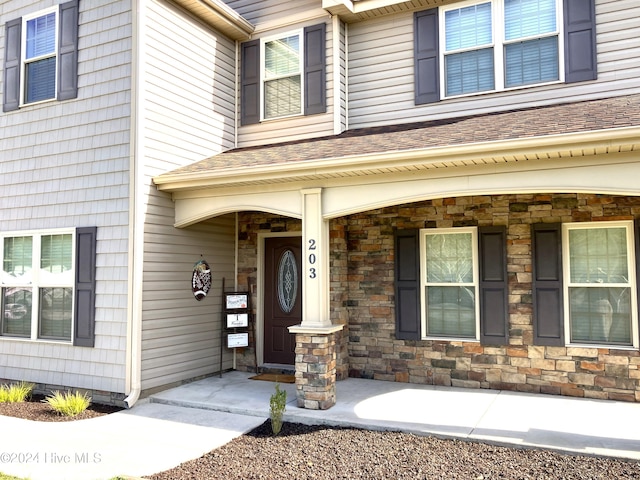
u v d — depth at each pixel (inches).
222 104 344.5
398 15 323.9
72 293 290.2
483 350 278.1
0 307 318.3
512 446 192.9
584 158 202.2
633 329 251.1
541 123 227.3
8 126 324.5
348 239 313.9
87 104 293.4
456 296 289.4
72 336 284.4
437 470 172.6
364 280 308.2
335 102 324.2
